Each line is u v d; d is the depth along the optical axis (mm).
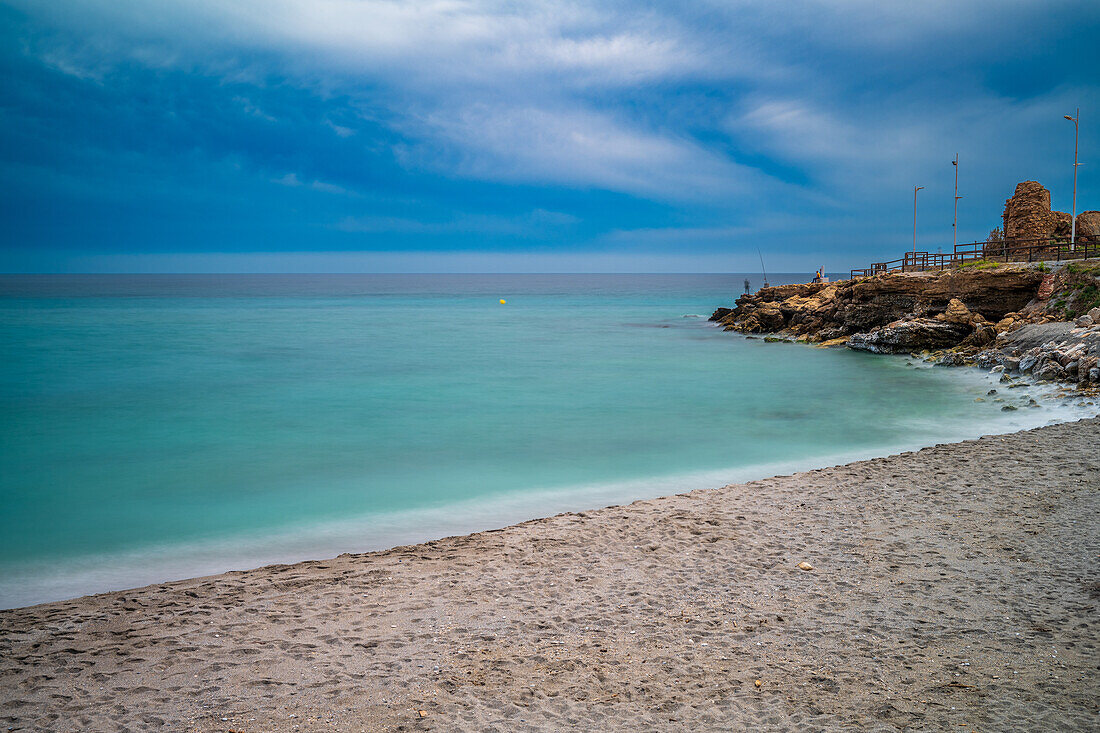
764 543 11508
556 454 20594
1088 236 47156
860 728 6520
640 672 7652
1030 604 8969
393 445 22141
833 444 21109
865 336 45812
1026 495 13328
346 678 7555
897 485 14406
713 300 142500
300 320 85750
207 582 10531
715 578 10188
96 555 12719
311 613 9266
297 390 33938
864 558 10742
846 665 7691
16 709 6965
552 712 6895
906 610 8977
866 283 49125
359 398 31484
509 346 55031
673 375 38031
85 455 21094
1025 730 6367
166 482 17953
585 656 8023
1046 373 28328
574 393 32438
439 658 7992
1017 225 56531
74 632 8773
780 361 43094
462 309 112500
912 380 33312
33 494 16859
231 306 120000
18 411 28469
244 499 16312
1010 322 38469
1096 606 8805
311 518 14742
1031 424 22328
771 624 8719
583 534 12234
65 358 46906
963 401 27047
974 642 8070
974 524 11961
